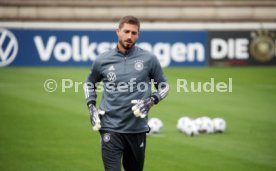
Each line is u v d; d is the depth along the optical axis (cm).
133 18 1934
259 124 3866
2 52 6394
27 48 6419
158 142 3306
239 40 6550
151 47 6456
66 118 3994
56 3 6788
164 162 2873
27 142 3291
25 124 3791
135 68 1961
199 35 6506
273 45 6575
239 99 4831
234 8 6900
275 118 4081
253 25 6556
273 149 3159
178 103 4638
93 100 2022
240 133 3581
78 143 3281
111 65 1967
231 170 2728
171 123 3891
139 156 2016
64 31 6406
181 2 6881
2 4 6756
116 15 6850
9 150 3105
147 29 6450
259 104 4619
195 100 4775
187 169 2747
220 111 4328
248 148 3177
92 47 6431
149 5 6862
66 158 2947
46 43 6419
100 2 6850
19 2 6750
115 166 1970
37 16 6762
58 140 3353
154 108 4425
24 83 5438
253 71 6300
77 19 6719
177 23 6475
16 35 6394
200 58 6519
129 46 1945
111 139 1970
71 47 6425
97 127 1933
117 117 1964
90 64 6438
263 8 6888
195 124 3581
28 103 4531
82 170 2734
